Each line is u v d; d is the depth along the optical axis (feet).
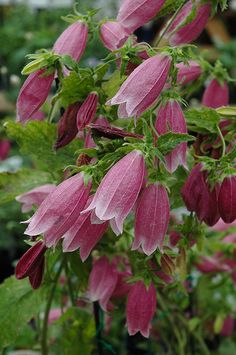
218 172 1.98
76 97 2.03
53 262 2.39
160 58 1.87
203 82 2.42
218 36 9.42
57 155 2.27
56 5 10.39
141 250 1.94
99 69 2.02
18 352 3.37
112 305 2.49
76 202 1.81
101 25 2.12
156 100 1.93
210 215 2.04
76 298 2.65
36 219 1.81
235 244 3.09
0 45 8.98
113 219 1.75
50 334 3.07
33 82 2.03
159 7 2.08
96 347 2.80
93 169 1.83
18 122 2.11
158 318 3.18
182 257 2.23
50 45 8.86
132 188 1.76
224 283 3.14
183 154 1.91
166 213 1.85
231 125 2.15
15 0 11.48
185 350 3.23
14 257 5.35
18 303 2.45
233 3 9.84
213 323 3.38
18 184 2.47
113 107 2.04
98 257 2.33
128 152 1.80
